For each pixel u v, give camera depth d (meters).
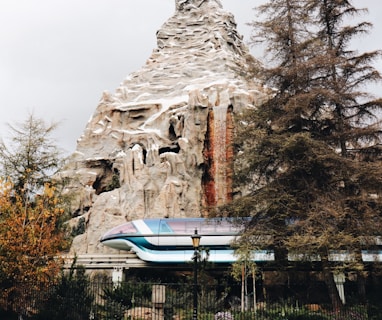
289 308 25.53
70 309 23.44
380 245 33.25
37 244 24.75
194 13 99.19
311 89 29.80
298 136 26.48
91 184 65.94
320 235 24.88
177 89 76.62
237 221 30.25
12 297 23.73
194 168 53.53
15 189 31.08
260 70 30.98
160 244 40.75
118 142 69.00
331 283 26.28
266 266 32.28
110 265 40.66
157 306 24.48
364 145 30.44
